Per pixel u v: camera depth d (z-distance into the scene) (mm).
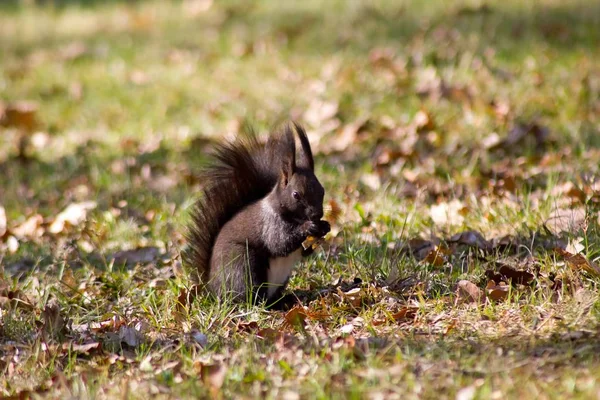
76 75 18984
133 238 10906
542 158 12008
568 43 16391
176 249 9750
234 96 16422
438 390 6188
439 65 16266
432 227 10133
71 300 8961
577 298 7504
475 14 18484
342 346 6930
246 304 8383
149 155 14328
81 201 12750
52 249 10758
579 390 5988
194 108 16234
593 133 12602
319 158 13328
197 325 7973
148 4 24859
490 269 8586
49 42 21984
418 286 8328
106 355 7523
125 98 17203
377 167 12602
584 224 9094
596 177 10805
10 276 9609
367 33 18594
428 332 7383
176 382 6691
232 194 8914
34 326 8250
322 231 8305
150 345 7566
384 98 15148
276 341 7340
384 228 10312
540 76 14734
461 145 12859
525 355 6691
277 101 15852
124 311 8570
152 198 12438
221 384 6410
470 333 7250
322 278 9023
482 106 13938
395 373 6406
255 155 9062
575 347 6754
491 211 10383
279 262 8625
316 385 6266
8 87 18703
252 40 19656
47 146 15492
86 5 25922
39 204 12922
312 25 19922
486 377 6305
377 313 7980
